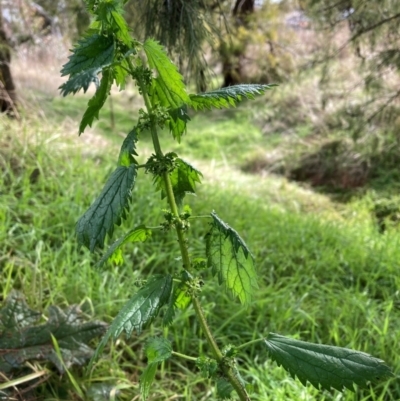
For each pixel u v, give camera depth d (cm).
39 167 249
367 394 156
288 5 436
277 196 411
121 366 162
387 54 377
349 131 457
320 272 242
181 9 213
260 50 462
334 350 88
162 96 84
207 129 672
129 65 80
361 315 201
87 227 78
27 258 194
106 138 432
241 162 562
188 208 94
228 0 305
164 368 164
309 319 191
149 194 263
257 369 166
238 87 88
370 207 409
